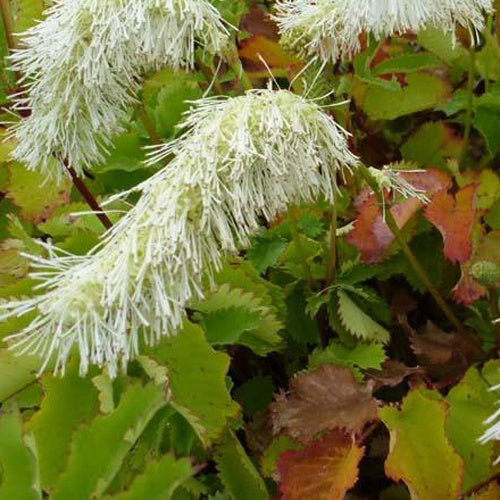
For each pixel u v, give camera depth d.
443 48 0.52
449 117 0.53
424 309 0.44
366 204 0.42
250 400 0.40
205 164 0.29
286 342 0.41
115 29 0.33
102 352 0.28
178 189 0.29
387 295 0.45
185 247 0.28
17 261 0.42
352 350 0.40
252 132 0.30
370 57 0.43
